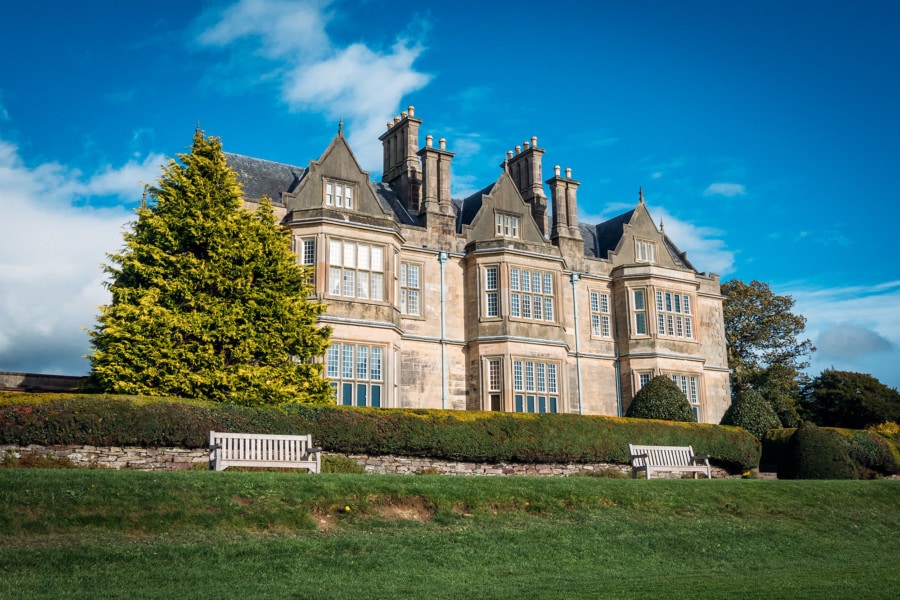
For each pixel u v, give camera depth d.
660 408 33.31
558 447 26.81
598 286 39.69
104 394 20.56
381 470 23.81
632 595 11.87
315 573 12.95
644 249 41.41
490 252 35.50
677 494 20.08
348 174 33.16
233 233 26.00
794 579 13.71
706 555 16.25
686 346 39.62
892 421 52.97
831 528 19.39
